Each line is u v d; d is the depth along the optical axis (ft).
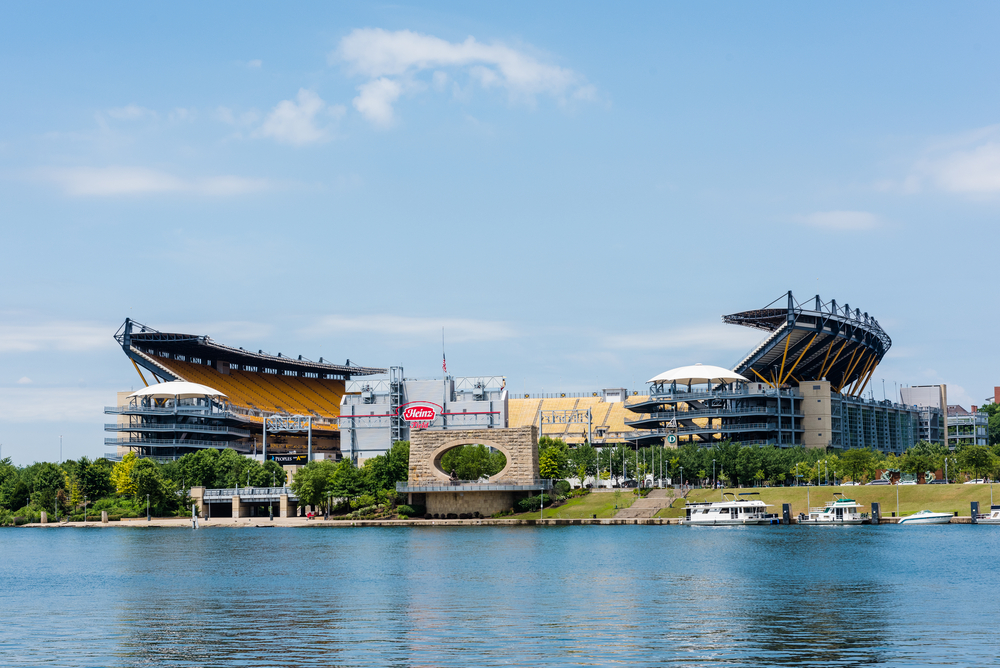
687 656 213.05
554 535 595.88
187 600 310.86
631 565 402.11
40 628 258.37
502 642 230.27
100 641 237.86
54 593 335.67
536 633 241.35
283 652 221.87
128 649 227.61
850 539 526.16
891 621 254.27
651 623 254.06
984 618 258.37
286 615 274.77
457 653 218.38
